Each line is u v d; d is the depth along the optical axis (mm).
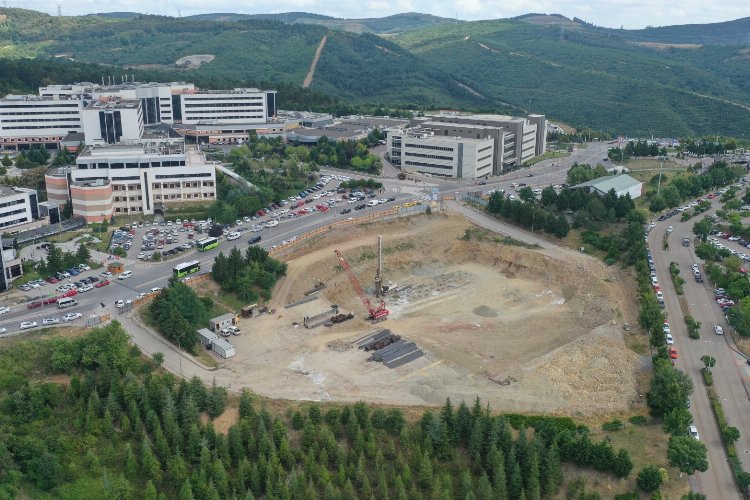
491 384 184875
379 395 178875
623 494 145250
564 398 178750
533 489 142625
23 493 137625
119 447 150750
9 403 156375
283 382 183625
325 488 140125
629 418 171375
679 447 146375
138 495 140875
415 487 143375
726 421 167625
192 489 139625
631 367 194250
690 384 175125
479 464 150375
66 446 148625
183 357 191000
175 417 155750
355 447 152500
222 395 164000
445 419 159500
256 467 143000
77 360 172750
